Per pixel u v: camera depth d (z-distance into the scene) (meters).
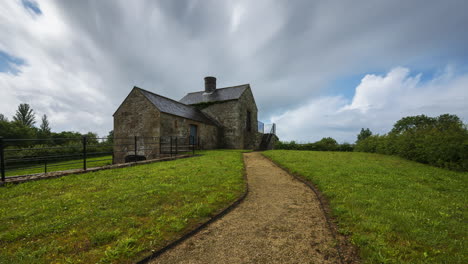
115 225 2.97
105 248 2.40
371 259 2.19
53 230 2.79
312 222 3.46
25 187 4.95
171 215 3.36
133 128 15.95
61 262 2.14
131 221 3.09
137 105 15.88
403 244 2.46
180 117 16.84
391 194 4.41
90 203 3.82
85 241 2.54
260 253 2.53
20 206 3.64
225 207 3.90
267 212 3.91
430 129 11.11
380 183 5.40
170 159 10.72
